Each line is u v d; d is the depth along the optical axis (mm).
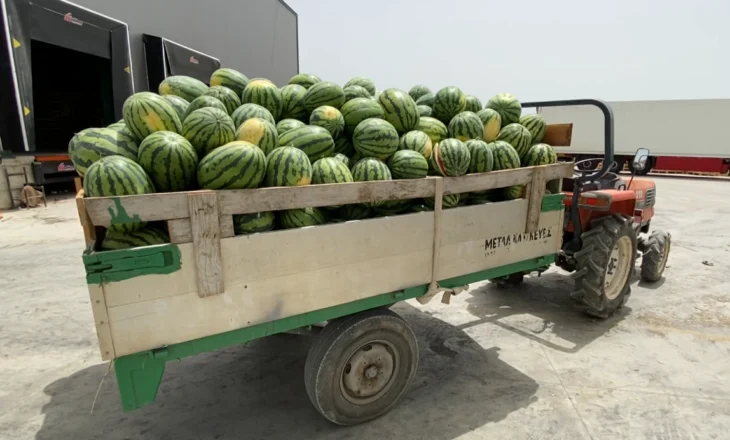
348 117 3217
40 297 4812
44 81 13805
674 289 5371
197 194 1980
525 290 5371
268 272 2240
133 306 1948
